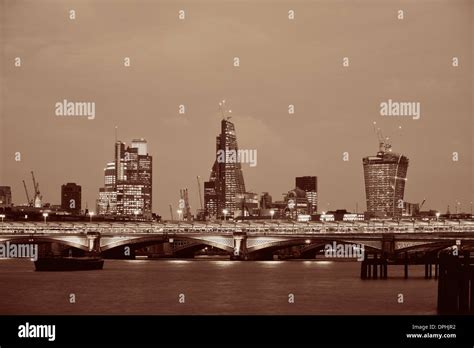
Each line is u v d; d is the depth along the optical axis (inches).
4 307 4589.1
